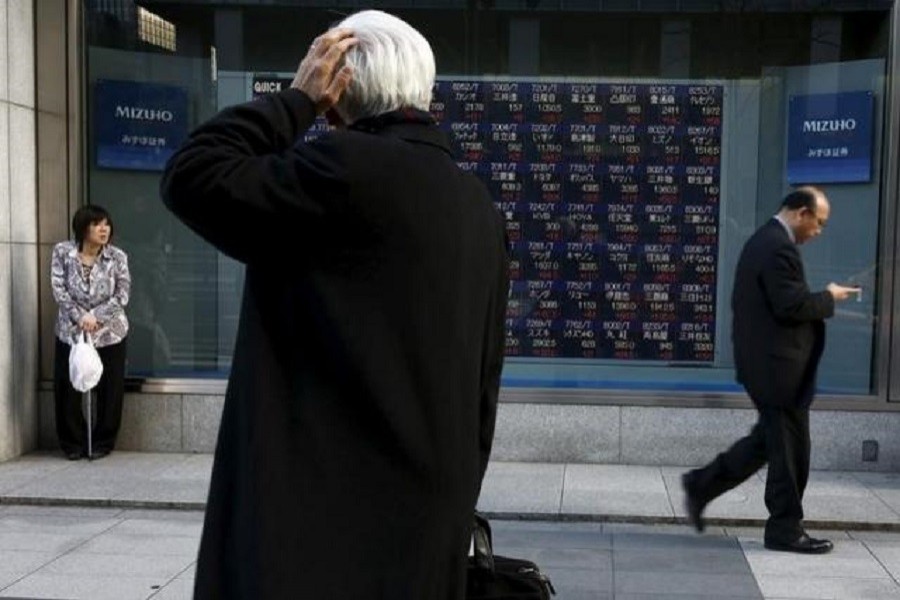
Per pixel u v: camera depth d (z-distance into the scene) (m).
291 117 1.88
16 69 7.93
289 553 1.74
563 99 8.03
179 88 8.30
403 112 1.93
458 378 1.85
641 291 8.04
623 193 8.03
